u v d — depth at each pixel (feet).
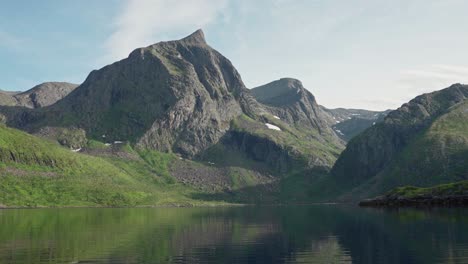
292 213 560.61
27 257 194.70
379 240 240.53
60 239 259.39
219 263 181.16
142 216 512.22
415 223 324.19
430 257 185.26
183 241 251.80
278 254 202.59
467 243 219.00
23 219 438.81
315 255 197.98
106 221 416.67
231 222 402.52
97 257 195.21
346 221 378.53
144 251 212.23
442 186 591.78
